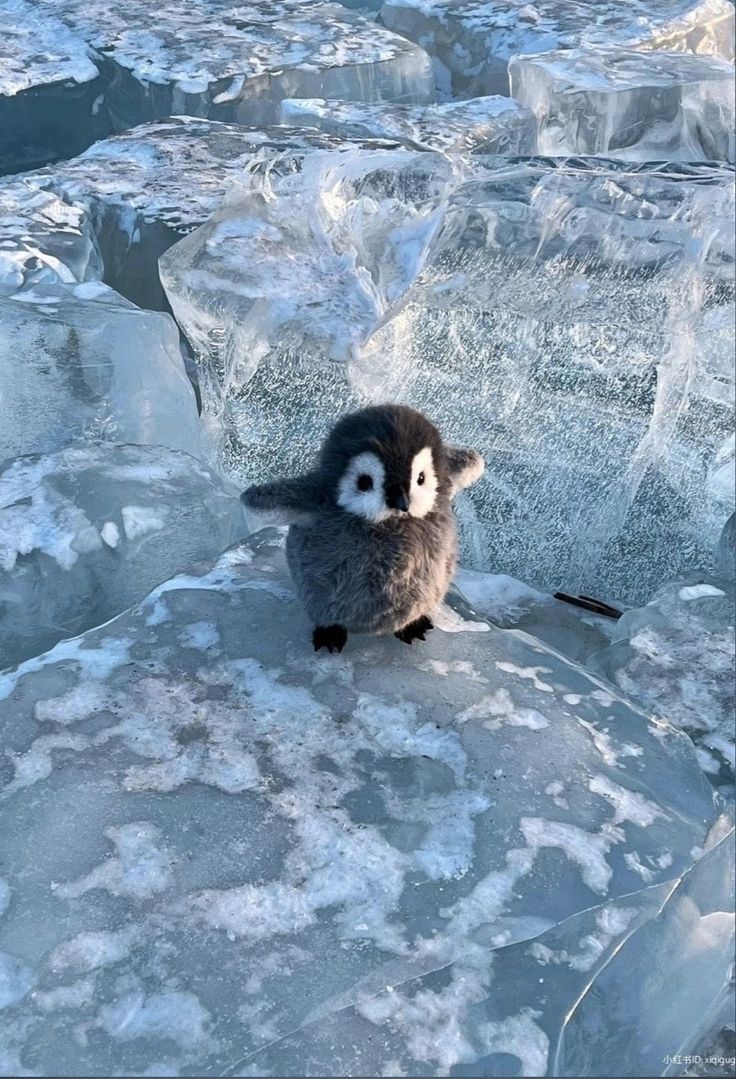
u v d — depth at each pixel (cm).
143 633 53
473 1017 37
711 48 145
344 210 78
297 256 76
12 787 45
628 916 40
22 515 61
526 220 68
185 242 77
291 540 48
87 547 60
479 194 70
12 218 88
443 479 46
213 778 45
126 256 91
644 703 53
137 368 72
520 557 69
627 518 68
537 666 52
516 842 43
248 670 50
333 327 69
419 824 43
